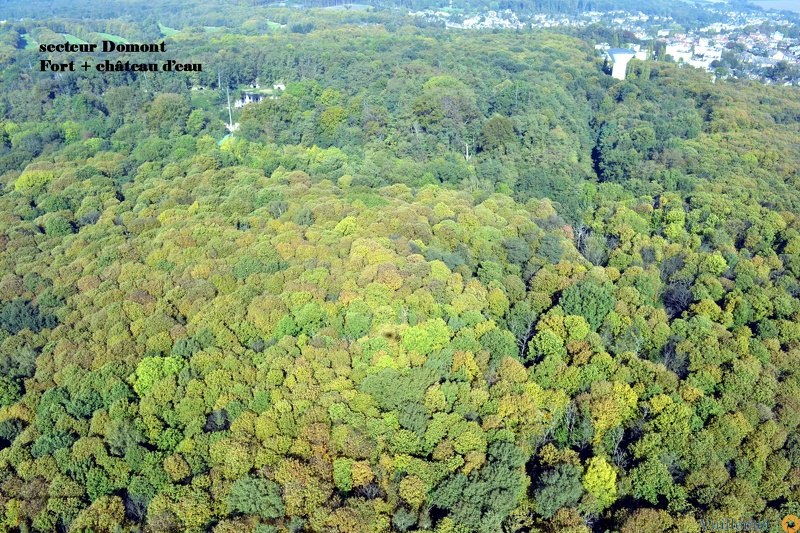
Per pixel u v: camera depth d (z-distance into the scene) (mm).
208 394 76875
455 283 100875
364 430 70125
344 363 81062
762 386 83688
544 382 82250
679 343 92125
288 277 101562
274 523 61281
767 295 108938
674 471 71062
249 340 88625
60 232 129500
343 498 64375
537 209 145750
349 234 117750
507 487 64375
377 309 90250
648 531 62438
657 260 126188
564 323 93812
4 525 63219
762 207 144250
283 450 68750
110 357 85000
